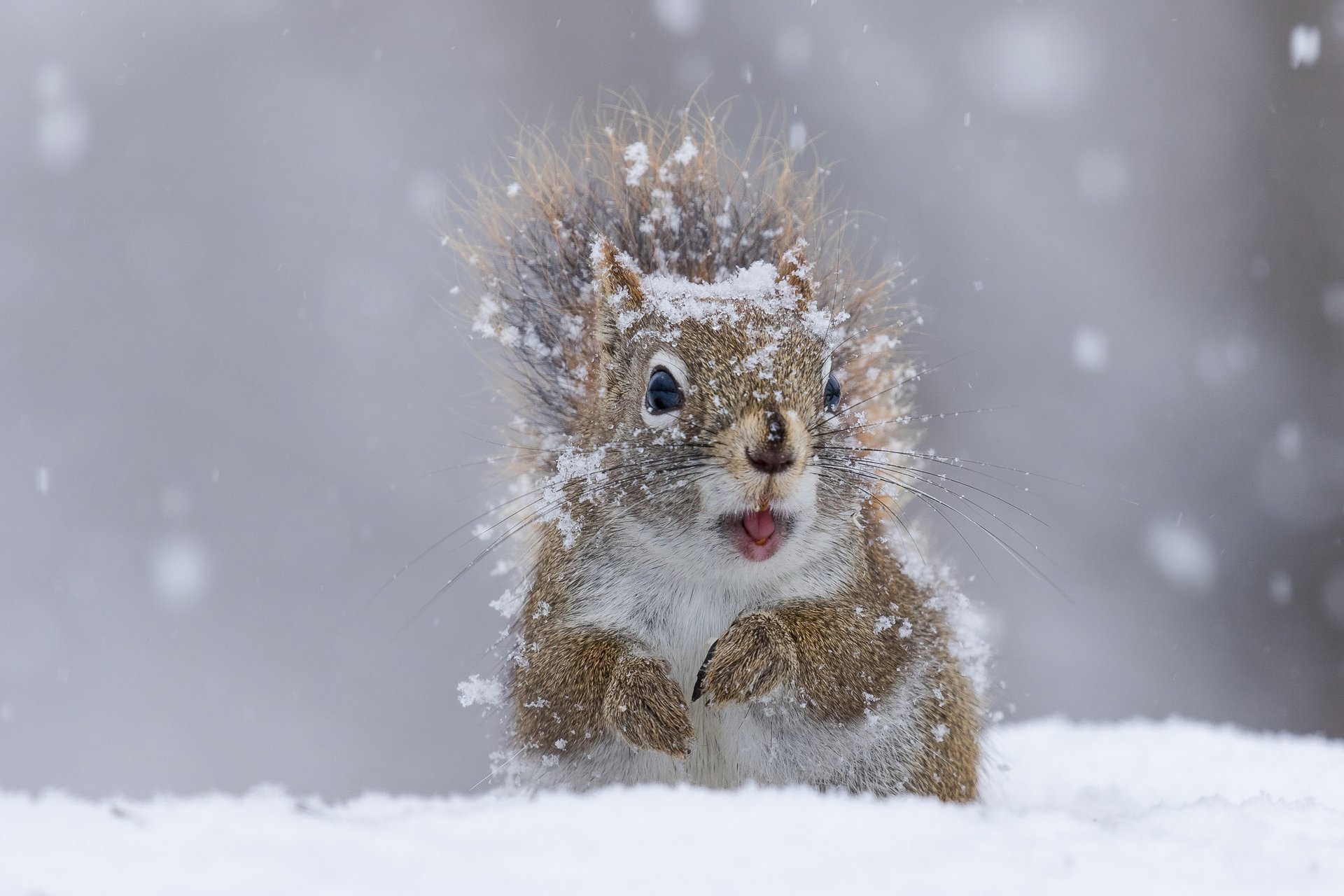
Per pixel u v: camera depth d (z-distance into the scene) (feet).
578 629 21.88
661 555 21.47
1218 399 70.33
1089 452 68.08
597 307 24.06
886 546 24.36
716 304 22.43
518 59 93.91
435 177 85.66
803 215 29.25
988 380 71.26
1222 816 16.40
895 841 14.65
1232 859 14.15
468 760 59.06
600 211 29.37
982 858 14.02
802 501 20.36
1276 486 66.85
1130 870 13.74
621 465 21.71
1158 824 15.85
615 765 21.61
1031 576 62.80
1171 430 69.21
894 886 13.15
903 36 86.22
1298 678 60.44
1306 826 15.85
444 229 30.25
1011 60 83.76
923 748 22.67
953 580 25.77
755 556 20.49
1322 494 66.44
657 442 21.30
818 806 16.11
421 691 62.59
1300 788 25.14
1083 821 15.97
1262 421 69.51
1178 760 27.66
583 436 23.63
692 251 28.43
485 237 29.19
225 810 16.66
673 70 88.79
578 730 21.54
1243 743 29.71
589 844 14.35
